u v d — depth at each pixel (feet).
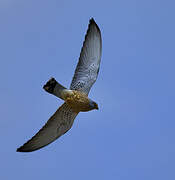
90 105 62.75
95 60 62.64
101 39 62.90
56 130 63.21
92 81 62.59
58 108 62.49
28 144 62.08
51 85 61.67
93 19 62.95
